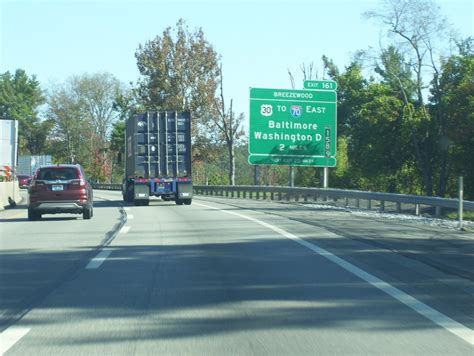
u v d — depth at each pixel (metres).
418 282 10.51
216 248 14.80
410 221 21.88
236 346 6.90
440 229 19.00
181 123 33.81
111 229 19.62
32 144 121.81
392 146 52.22
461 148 44.47
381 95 53.28
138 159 33.59
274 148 35.72
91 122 100.69
